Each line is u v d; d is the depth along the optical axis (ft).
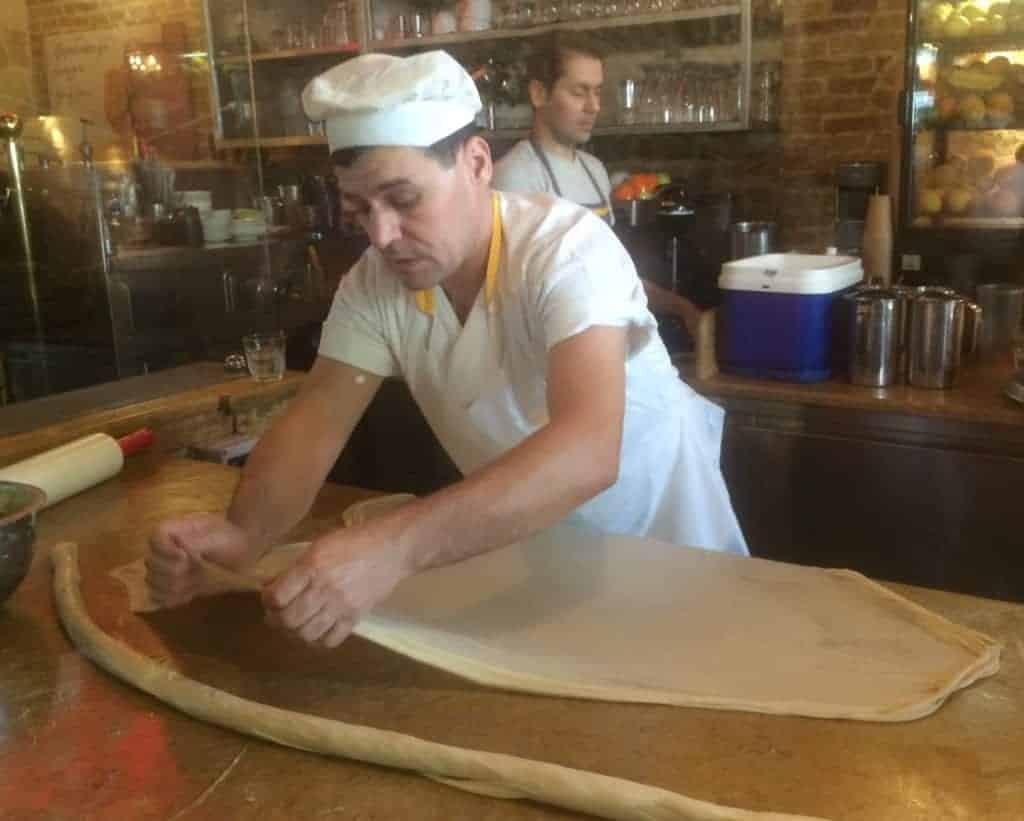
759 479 7.86
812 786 2.59
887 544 7.45
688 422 5.37
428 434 9.22
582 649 3.36
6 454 5.31
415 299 4.31
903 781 2.59
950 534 7.18
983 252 9.07
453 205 3.67
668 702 2.99
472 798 2.62
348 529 3.22
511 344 4.18
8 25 13.14
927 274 9.28
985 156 9.21
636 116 10.98
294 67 13.17
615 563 4.11
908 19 9.08
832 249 8.66
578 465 3.34
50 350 9.02
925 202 9.34
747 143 10.97
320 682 3.23
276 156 13.79
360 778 2.73
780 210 10.94
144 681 3.20
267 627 3.62
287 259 12.50
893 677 3.09
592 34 11.35
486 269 4.10
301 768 2.78
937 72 9.20
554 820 2.53
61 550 4.33
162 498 5.11
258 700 3.14
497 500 3.21
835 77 10.41
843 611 3.59
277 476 4.20
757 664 3.22
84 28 13.03
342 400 4.50
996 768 2.63
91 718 3.09
